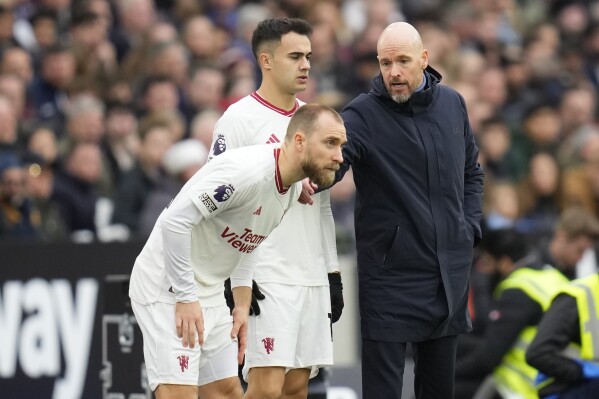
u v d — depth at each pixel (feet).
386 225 76.54
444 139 77.00
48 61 133.69
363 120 76.43
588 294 83.25
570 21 193.57
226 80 144.25
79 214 119.44
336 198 130.00
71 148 122.52
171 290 71.97
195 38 150.92
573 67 183.01
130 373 85.10
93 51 138.62
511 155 150.41
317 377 90.12
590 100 168.55
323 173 69.36
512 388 93.09
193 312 70.33
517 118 157.89
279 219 71.92
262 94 78.43
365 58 154.61
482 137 148.56
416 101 76.33
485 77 165.68
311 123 68.95
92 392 107.86
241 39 158.30
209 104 141.08
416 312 76.28
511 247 97.14
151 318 72.49
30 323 107.55
